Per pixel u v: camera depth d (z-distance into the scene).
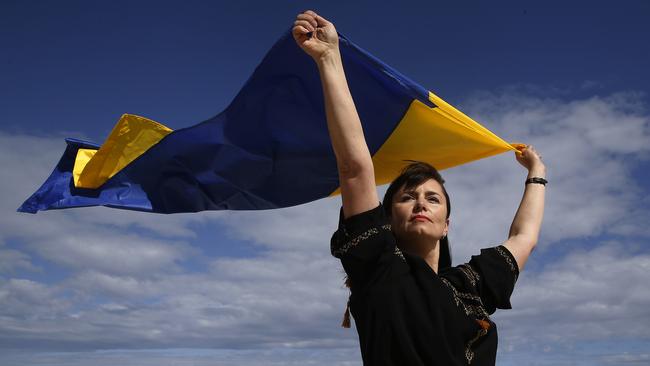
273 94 4.20
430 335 2.75
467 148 4.41
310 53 3.01
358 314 2.88
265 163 4.46
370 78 4.21
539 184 4.05
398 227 3.24
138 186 4.69
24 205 4.65
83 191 4.70
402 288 2.82
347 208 2.87
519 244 3.56
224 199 4.66
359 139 2.86
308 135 4.32
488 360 2.92
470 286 3.08
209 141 4.43
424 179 3.30
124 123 4.69
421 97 4.15
